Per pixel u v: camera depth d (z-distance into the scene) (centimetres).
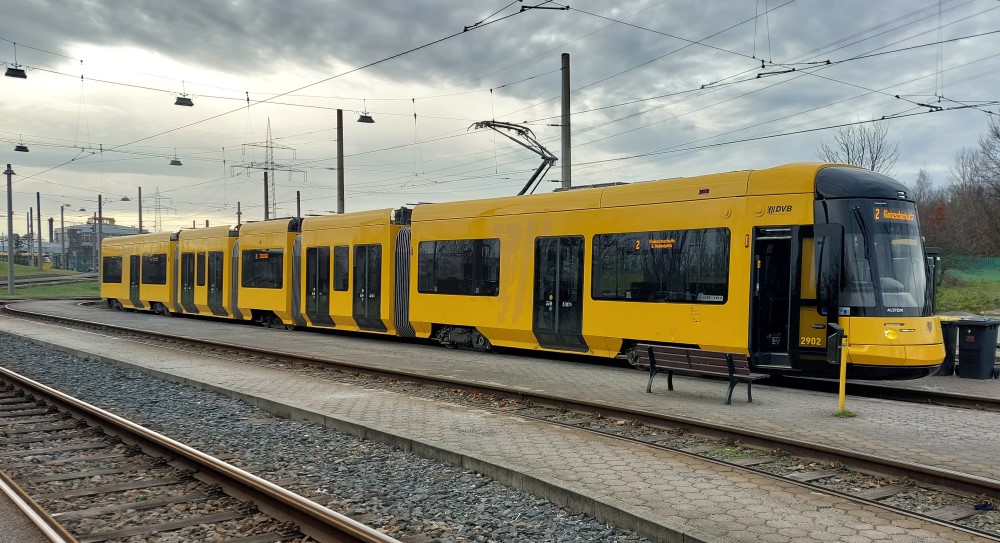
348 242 2205
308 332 2506
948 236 4662
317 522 572
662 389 1273
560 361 1689
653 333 1430
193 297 3067
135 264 3566
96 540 564
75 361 1719
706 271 1358
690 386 1310
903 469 711
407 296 2016
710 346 1346
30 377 1462
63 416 1059
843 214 1227
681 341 1385
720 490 669
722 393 1232
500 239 1738
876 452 816
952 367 1516
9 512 620
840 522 585
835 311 1218
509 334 1723
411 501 664
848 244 1223
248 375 1427
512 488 700
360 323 2180
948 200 5359
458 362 1661
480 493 685
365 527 548
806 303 1246
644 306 1446
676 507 616
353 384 1320
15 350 1938
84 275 8369
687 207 1395
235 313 2830
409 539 568
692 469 743
